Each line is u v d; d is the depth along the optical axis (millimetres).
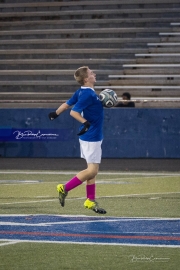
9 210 22406
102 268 13578
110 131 45281
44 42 66125
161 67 61031
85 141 21062
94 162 21094
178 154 44812
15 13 70125
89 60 62812
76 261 14266
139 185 31078
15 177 34844
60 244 16234
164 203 24469
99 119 21141
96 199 25609
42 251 15375
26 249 15602
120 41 64688
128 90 58969
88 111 21000
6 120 46000
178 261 14297
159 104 55281
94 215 21266
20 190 28859
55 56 64875
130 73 61062
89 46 65438
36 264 13969
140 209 22719
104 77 61406
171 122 44688
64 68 63344
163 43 63344
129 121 45094
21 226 18969
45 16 69562
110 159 44812
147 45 63906
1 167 40406
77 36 66688
